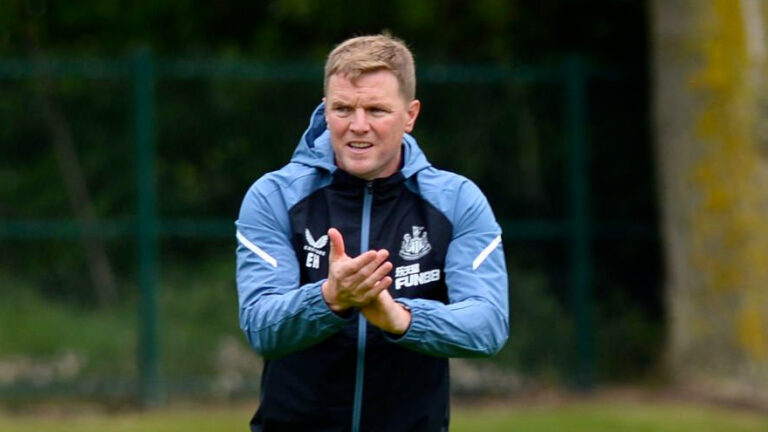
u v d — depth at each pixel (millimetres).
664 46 32938
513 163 32906
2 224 31188
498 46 38188
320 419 13414
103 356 31469
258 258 12891
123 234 31406
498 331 12797
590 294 33312
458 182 13281
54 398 31391
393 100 12547
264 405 13672
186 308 31641
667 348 33406
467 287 12891
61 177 31312
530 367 33062
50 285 31406
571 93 33031
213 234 31719
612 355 33375
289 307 12016
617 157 33500
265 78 31922
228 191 31797
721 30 32219
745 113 32125
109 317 31469
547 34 38656
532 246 33062
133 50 38031
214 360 31719
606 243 33500
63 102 31312
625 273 33625
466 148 32719
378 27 38438
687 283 32812
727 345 32312
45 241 31328
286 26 39375
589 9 38344
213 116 31750
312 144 13469
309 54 38781
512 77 32875
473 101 32750
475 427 29156
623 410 31016
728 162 32250
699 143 32469
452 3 38250
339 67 12523
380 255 11438
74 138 31312
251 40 39688
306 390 13320
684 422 29484
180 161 31625
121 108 31438
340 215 13078
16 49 39812
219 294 31750
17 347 31281
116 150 31406
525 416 30656
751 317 31984
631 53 38344
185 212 31656
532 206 33031
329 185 13133
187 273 31656
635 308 33594
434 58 37969
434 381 13453
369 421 13391
